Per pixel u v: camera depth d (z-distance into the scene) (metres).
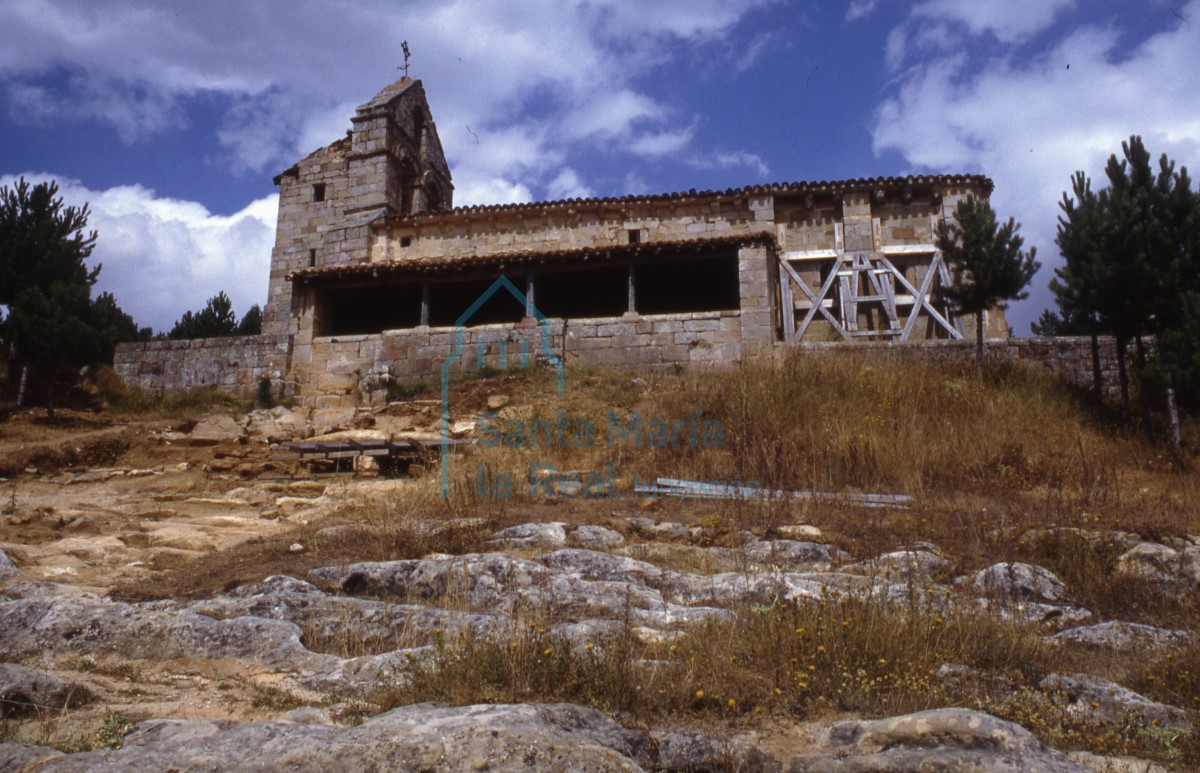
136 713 5.31
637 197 27.61
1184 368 16.45
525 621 6.68
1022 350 20.52
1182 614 8.22
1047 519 11.08
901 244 26.64
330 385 23.52
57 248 26.00
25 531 11.38
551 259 23.17
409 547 9.94
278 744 4.40
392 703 5.42
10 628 6.92
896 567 9.17
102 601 7.55
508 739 4.31
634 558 9.58
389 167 31.14
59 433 20.11
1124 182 18.50
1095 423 17.48
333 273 24.00
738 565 9.34
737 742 4.88
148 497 14.76
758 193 26.94
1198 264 17.91
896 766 4.45
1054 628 7.81
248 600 7.67
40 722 5.09
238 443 18.89
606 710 5.31
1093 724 5.47
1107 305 18.06
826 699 5.62
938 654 6.33
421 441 16.89
